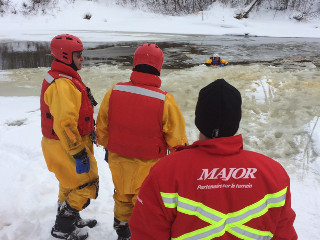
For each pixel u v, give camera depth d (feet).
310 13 95.66
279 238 4.45
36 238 9.46
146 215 4.43
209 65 36.68
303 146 16.22
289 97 24.27
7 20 84.74
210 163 4.37
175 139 7.95
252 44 56.75
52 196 11.69
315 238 9.77
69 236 9.30
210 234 4.25
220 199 4.24
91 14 92.02
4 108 21.43
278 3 96.22
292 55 45.06
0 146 15.47
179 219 4.29
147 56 7.76
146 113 7.71
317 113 20.89
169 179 4.36
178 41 60.13
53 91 7.73
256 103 22.88
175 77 30.53
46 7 90.07
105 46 52.75
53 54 8.12
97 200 11.43
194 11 98.58
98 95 24.95
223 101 4.30
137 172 8.14
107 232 9.79
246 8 96.37
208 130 4.45
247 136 17.37
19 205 10.85
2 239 9.29
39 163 13.87
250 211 4.25
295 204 11.41
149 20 91.71
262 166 4.43
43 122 8.45
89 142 8.89
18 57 42.73
